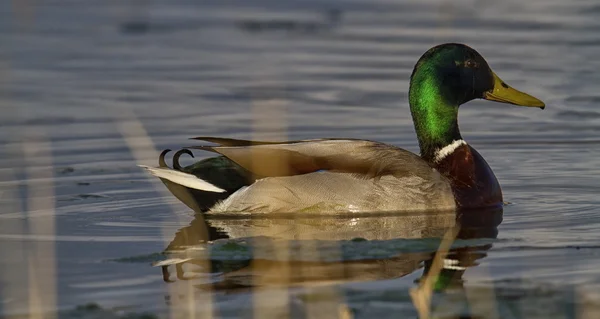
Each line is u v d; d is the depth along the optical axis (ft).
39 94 70.18
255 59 82.43
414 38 88.84
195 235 40.11
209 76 76.28
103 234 40.42
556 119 62.85
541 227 41.11
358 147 44.06
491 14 97.35
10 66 79.56
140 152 55.01
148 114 64.75
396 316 30.40
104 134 59.57
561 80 72.08
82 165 52.75
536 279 33.78
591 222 41.73
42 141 57.82
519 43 84.58
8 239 39.68
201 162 43.80
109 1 109.19
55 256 37.19
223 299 32.04
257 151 43.24
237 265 35.86
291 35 92.22
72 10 104.63
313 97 68.95
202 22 99.50
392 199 43.24
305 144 43.96
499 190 45.42
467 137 59.16
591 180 49.47
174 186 43.16
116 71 78.33
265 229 41.27
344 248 37.81
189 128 61.00
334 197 42.83
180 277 34.45
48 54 84.33
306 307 31.07
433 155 46.75
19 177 50.37
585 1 101.76
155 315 30.66
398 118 62.75
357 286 33.30
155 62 81.71
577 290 32.48
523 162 53.42
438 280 33.88
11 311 31.27
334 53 83.87
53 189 48.01
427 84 46.70
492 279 33.88
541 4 101.19
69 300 32.24
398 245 38.19
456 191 44.50
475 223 42.11
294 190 42.80
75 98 69.15
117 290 33.17
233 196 42.83
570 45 83.10
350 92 70.38
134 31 95.20
